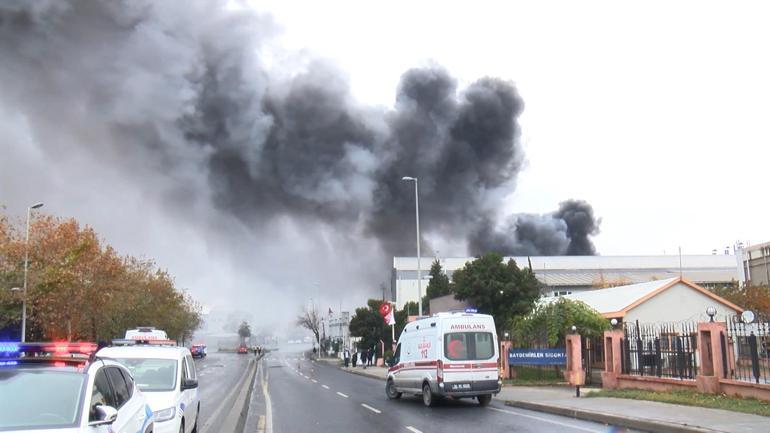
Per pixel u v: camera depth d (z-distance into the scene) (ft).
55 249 118.21
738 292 132.36
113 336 163.53
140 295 176.14
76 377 21.35
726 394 51.75
